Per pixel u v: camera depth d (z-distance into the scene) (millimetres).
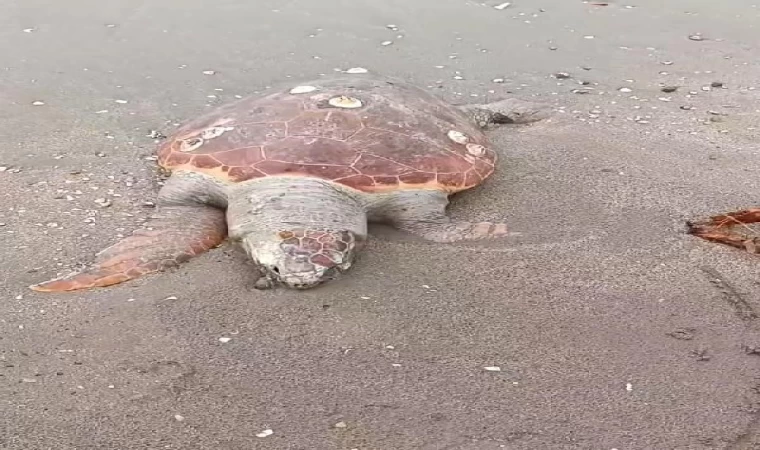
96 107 2475
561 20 3244
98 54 2797
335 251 1804
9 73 2637
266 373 1608
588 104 2600
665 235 1982
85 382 1578
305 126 2016
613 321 1738
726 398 1576
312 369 1618
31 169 2156
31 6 3111
